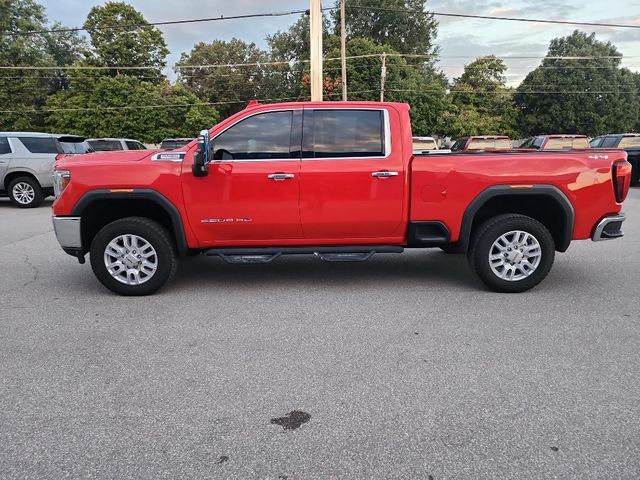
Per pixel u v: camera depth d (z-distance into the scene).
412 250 7.62
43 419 2.93
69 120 40.56
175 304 5.03
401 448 2.61
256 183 5.06
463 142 19.89
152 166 5.09
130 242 5.21
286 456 2.56
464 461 2.50
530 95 51.28
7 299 5.26
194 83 62.22
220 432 2.77
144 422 2.88
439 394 3.15
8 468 2.49
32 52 44.81
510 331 4.19
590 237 5.25
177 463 2.51
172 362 3.66
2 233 9.48
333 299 5.12
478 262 5.21
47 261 7.11
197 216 5.12
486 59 53.22
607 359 3.63
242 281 5.87
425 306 4.87
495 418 2.87
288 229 5.20
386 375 3.41
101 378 3.43
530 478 2.37
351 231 5.24
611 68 50.25
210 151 5.08
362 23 55.62
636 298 5.07
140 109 41.28
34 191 13.27
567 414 2.90
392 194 5.11
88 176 5.09
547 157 5.08
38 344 4.03
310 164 5.08
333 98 44.44
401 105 5.20
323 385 3.28
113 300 5.19
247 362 3.65
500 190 5.05
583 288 5.43
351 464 2.49
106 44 43.19
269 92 63.41
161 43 46.25
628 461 2.48
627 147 16.95
